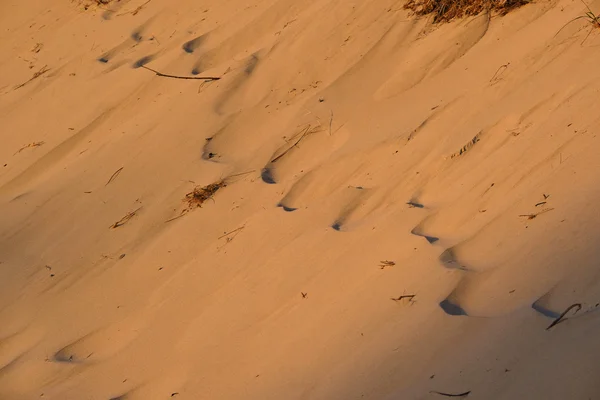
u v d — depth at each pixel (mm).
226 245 6410
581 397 4027
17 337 6336
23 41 10375
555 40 6742
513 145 6039
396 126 6832
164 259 6531
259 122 7609
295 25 8391
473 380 4406
